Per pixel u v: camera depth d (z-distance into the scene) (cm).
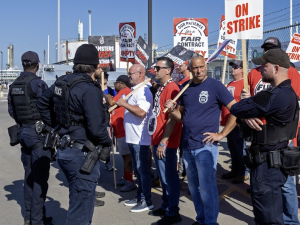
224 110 588
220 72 1096
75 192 319
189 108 385
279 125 301
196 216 439
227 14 414
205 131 375
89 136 321
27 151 429
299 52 694
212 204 377
